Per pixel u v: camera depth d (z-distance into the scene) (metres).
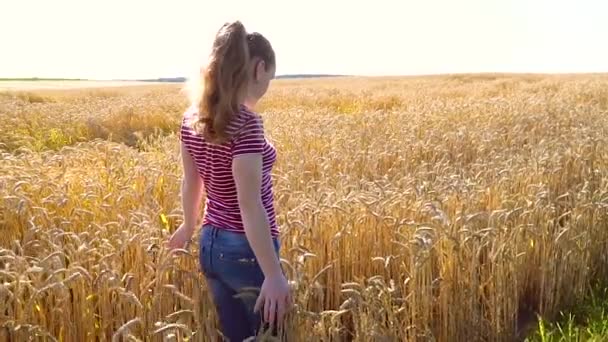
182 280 4.36
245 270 3.47
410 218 5.67
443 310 4.83
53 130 16.03
